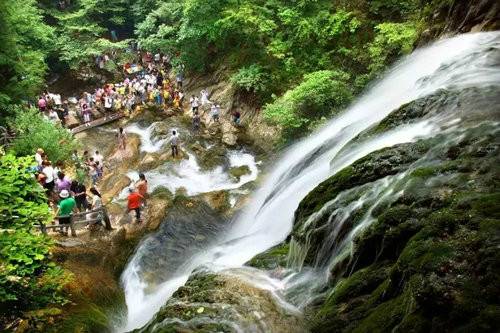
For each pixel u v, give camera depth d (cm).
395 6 1780
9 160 707
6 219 662
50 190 1348
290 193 974
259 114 1981
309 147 1325
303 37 1888
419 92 937
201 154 1748
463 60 934
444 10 1326
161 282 1054
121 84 2547
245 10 1956
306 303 564
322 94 1578
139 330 610
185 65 2556
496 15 1084
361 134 853
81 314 845
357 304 497
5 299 610
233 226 1241
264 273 664
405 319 397
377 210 574
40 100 2127
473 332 348
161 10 2709
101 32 3073
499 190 498
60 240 1079
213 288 598
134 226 1200
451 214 466
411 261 437
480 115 673
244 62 2186
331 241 621
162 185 1497
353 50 1786
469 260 401
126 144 1878
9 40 1936
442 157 612
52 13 2869
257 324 523
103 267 1042
